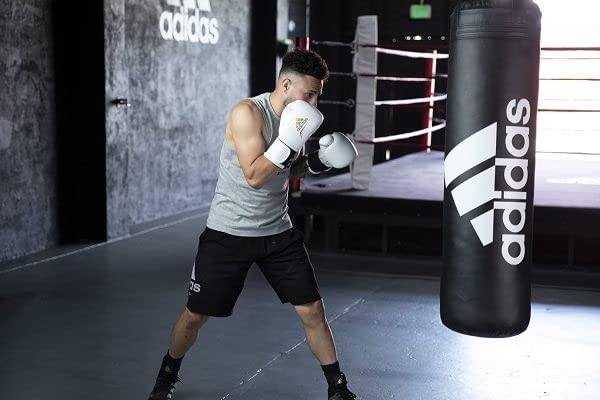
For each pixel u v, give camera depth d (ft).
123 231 18.48
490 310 7.32
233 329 11.65
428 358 10.54
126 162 18.42
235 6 24.21
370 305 13.12
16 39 15.85
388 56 27.53
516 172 7.09
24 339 11.07
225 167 8.36
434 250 16.46
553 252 15.83
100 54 17.30
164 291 13.75
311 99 8.12
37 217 16.71
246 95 25.36
